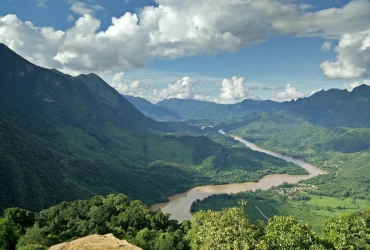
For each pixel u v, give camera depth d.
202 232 53.94
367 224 62.19
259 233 47.75
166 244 82.38
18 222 89.75
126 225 105.94
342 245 52.53
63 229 85.12
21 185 153.25
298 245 46.47
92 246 39.19
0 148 170.75
